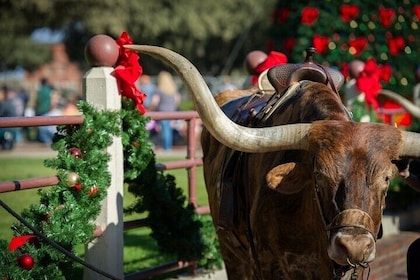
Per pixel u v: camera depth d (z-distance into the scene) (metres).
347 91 9.05
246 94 5.81
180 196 5.98
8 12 33.94
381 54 10.60
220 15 37.84
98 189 4.97
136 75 5.24
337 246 3.27
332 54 10.36
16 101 22.05
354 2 10.48
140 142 5.51
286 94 4.38
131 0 33.53
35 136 24.55
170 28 35.25
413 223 9.53
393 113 9.74
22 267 4.45
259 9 39.47
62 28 35.59
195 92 3.64
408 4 10.87
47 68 47.31
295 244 3.92
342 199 3.34
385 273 7.69
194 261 6.20
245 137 3.67
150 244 7.86
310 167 3.64
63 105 23.25
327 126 3.56
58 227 4.70
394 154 3.43
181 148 19.62
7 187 4.47
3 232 7.59
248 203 4.38
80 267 6.46
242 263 5.21
